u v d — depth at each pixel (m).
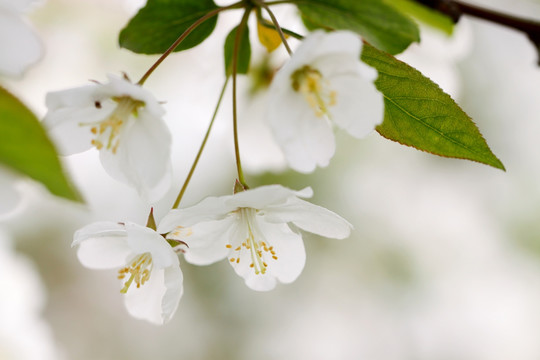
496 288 0.82
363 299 0.81
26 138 0.31
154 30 0.38
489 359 0.81
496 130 0.81
